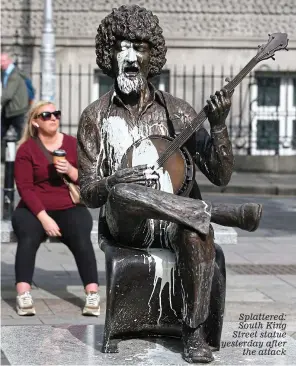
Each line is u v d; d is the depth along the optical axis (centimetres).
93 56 2600
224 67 2622
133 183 639
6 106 2123
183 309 644
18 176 1031
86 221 1034
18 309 1021
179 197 628
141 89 677
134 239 663
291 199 2069
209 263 632
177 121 689
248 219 643
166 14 2617
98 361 656
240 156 2431
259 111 2534
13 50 2592
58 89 2589
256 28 2619
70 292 1134
